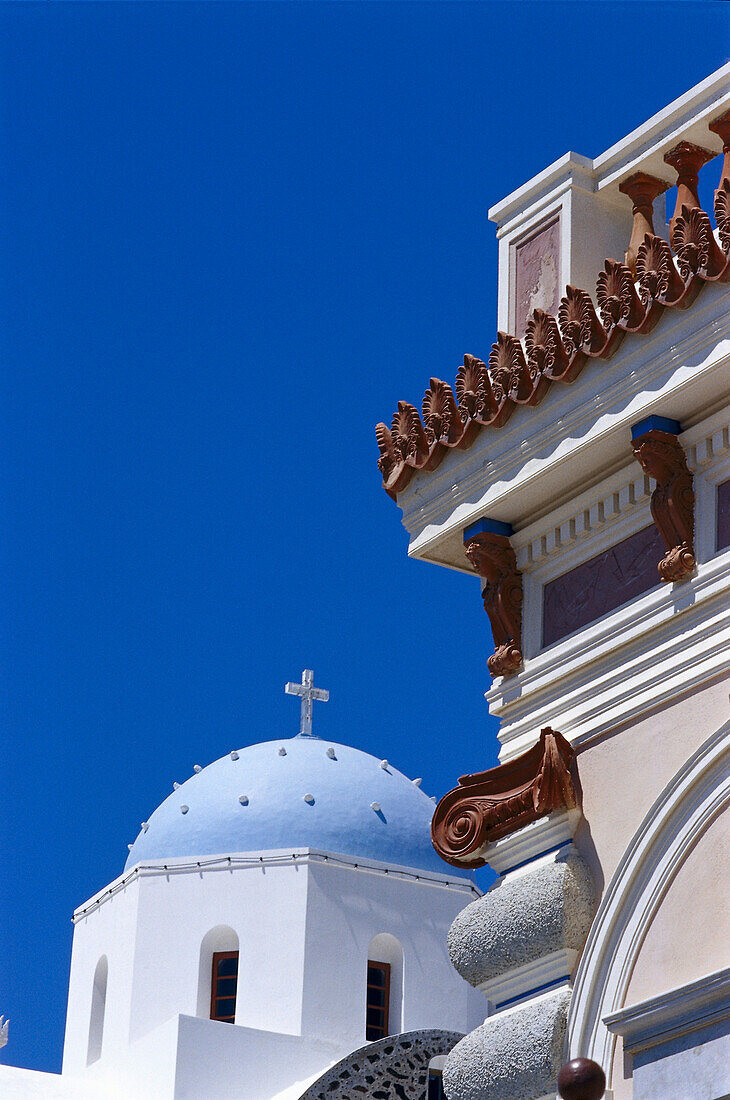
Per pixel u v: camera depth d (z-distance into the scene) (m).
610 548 14.73
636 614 14.10
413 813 44.75
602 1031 13.28
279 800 43.78
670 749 13.52
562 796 14.14
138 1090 40.00
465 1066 14.08
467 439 15.52
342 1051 40.44
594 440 14.29
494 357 15.35
